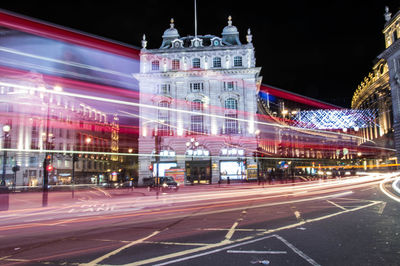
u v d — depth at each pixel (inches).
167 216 512.1
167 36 2245.3
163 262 237.1
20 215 565.3
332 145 4151.1
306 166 3316.9
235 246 282.7
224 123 2015.3
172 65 2101.4
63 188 1899.6
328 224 386.6
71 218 520.7
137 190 1449.3
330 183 1539.1
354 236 314.2
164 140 2000.5
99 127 3105.3
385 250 257.9
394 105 2062.0
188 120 2025.1
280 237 315.9
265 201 726.5
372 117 3090.6
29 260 252.5
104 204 753.6
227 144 1989.4
